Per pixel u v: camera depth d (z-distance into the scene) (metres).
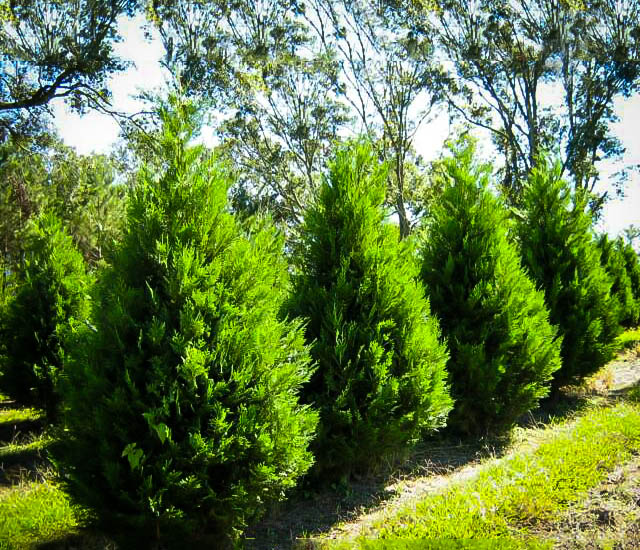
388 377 5.66
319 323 5.82
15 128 16.33
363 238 6.05
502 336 7.52
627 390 9.95
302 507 5.28
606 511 4.62
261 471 3.98
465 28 26.27
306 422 4.59
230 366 4.14
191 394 3.94
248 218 5.13
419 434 5.99
